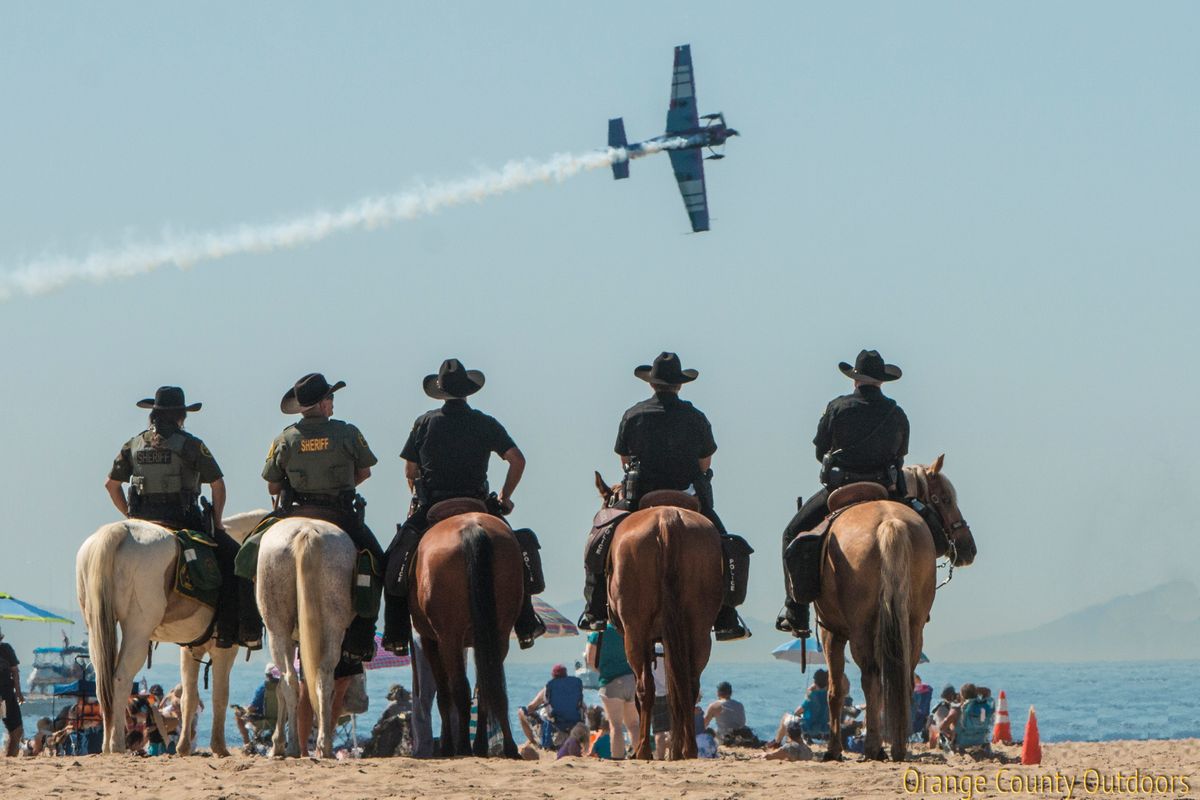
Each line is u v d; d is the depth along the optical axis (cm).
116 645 4759
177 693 6900
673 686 4641
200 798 3684
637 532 4719
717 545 4762
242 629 5084
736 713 7894
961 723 7681
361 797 3712
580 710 7381
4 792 3809
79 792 3819
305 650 4544
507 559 4631
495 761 4469
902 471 5056
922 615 4488
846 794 3738
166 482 5084
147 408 5209
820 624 4991
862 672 4525
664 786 3891
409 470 5047
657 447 5062
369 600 4669
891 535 4400
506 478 5019
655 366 5116
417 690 5747
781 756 6438
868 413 4941
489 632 4491
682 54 18900
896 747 4412
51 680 14262
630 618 4731
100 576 4741
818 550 4712
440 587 4572
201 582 4909
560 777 4081
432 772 4188
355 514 4978
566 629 7425
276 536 4644
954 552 5284
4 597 7675
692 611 4681
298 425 4981
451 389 4978
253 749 6788
